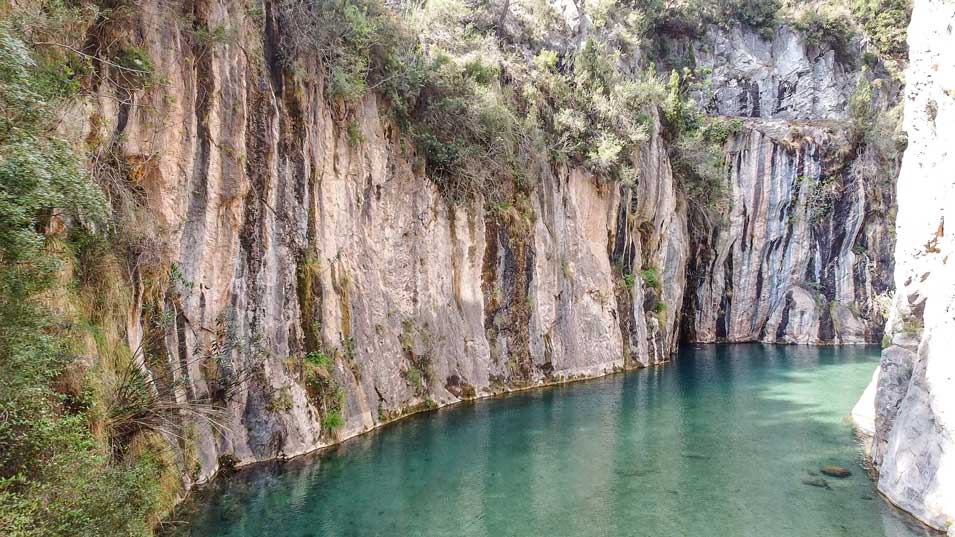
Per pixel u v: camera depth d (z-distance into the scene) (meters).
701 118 33.53
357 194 15.80
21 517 4.63
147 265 10.20
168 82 10.70
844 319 34.03
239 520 9.81
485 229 19.91
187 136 11.27
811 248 34.75
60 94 7.80
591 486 11.80
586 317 23.48
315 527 9.66
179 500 10.04
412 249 17.66
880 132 34.75
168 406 9.35
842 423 16.64
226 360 11.71
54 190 5.54
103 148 9.50
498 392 19.66
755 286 35.06
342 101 15.40
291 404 12.85
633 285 25.91
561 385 21.41
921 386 10.52
